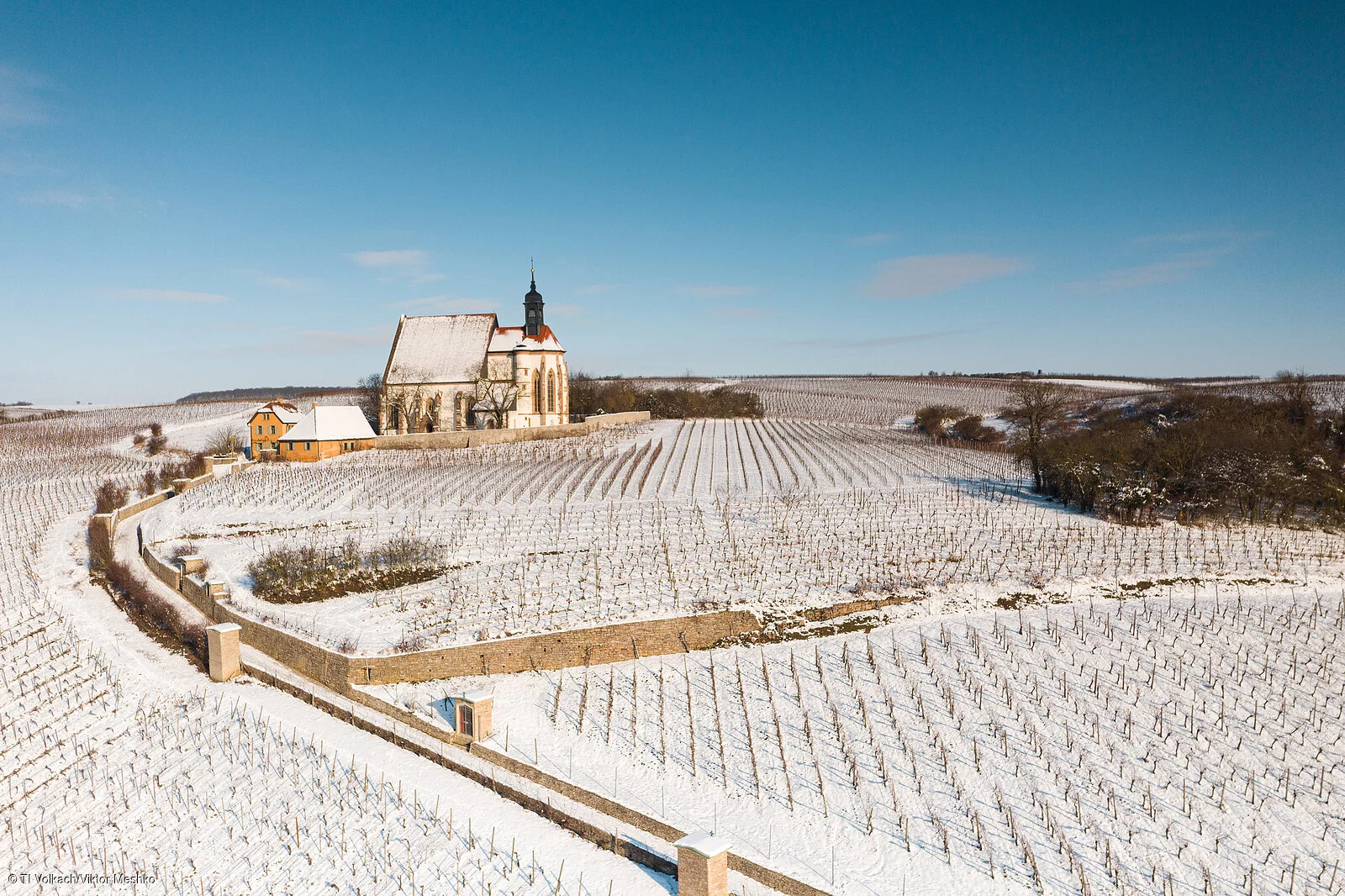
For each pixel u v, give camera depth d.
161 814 29.58
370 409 120.25
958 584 42.97
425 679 36.25
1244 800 26.52
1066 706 32.00
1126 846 24.97
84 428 146.38
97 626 44.59
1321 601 40.66
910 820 26.47
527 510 62.12
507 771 30.22
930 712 32.12
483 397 106.62
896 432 123.69
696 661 37.25
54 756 33.59
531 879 24.80
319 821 28.25
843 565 46.28
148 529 61.09
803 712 32.59
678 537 52.81
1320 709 30.92
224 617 42.94
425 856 26.16
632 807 27.25
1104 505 56.91
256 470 84.19
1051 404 100.00
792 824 26.61
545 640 37.31
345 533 57.66
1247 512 56.62
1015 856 24.78
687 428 119.75
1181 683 33.09
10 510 74.50
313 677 37.62
